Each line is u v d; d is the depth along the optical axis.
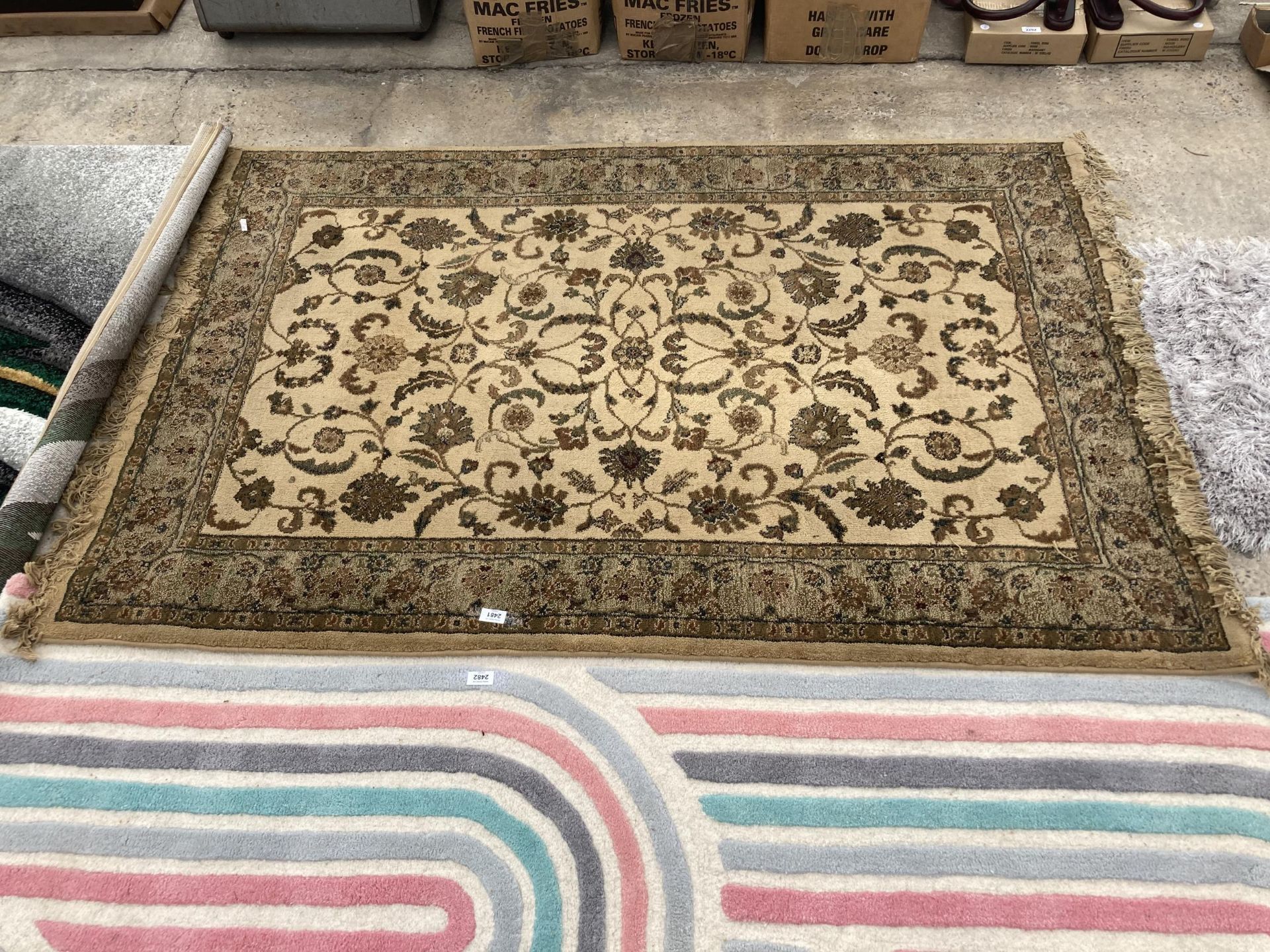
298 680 1.48
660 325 1.89
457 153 2.22
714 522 1.62
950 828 1.32
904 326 1.86
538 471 1.70
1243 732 1.38
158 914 1.29
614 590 1.55
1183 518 1.56
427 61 2.45
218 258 2.04
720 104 2.30
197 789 1.39
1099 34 2.24
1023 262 1.94
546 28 2.32
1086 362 1.78
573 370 1.84
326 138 2.29
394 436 1.76
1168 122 2.18
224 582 1.58
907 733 1.40
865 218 2.03
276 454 1.74
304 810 1.37
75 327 1.95
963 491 1.63
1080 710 1.41
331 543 1.63
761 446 1.71
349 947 1.26
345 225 2.10
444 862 1.33
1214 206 2.02
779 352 1.84
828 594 1.53
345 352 1.89
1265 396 1.67
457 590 1.56
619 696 1.45
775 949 1.24
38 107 2.40
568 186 2.14
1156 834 1.30
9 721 1.46
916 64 2.36
